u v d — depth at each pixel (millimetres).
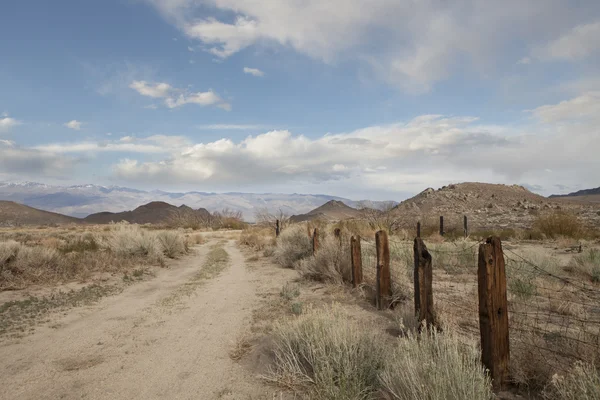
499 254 3809
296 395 3857
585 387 2977
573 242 18812
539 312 6223
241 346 5461
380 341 4680
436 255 12422
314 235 13562
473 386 3068
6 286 9930
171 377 4496
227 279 12180
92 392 4133
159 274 13422
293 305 7316
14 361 5070
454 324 5340
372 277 9172
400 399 3281
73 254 15164
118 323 6992
